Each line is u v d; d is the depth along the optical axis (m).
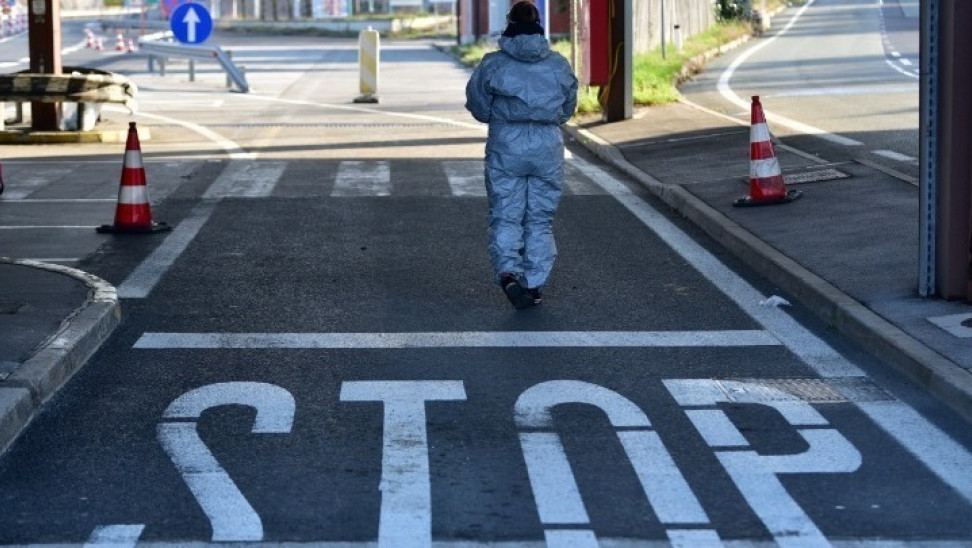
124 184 12.60
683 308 9.51
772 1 73.06
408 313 9.42
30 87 20.33
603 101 21.19
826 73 32.72
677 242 12.01
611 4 20.75
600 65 20.86
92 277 9.86
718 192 13.80
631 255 11.44
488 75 9.41
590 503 5.89
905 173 14.50
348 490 6.05
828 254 10.48
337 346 8.55
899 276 9.59
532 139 9.45
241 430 6.91
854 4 77.06
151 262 11.26
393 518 5.72
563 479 6.18
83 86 20.58
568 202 14.22
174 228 12.84
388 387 7.65
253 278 10.59
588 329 8.94
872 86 28.16
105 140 20.17
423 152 18.48
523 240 9.69
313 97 28.97
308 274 10.73
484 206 13.95
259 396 7.49
